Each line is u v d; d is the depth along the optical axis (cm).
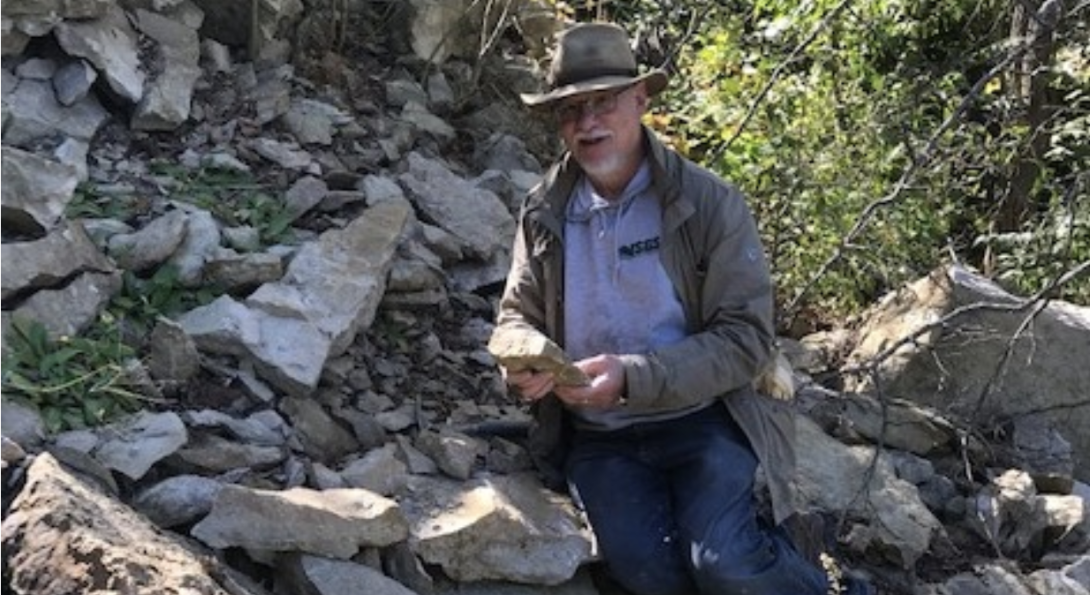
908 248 465
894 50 581
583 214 314
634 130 307
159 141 388
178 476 296
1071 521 380
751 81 489
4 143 356
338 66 451
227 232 355
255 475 305
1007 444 414
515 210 429
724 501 302
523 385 298
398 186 403
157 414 304
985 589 357
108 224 343
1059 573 365
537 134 475
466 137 464
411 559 295
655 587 307
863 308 463
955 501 385
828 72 505
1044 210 569
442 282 385
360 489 302
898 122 472
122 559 250
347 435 329
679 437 313
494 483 323
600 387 293
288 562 286
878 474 374
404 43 471
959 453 404
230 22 431
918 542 359
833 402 401
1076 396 417
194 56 407
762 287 307
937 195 486
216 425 310
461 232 399
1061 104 580
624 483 311
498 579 305
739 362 303
